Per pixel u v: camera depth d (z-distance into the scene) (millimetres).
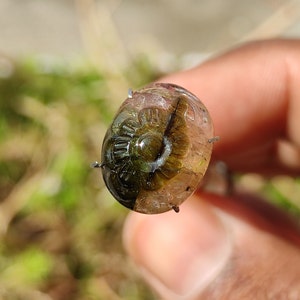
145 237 88
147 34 138
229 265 79
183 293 82
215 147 93
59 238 111
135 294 106
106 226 112
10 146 121
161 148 52
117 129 53
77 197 113
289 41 93
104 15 134
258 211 90
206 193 88
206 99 92
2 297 103
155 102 54
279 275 76
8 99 126
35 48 137
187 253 83
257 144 97
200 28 139
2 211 112
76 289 106
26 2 139
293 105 92
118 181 53
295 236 87
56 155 119
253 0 141
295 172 106
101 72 128
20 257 107
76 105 125
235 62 92
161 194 54
